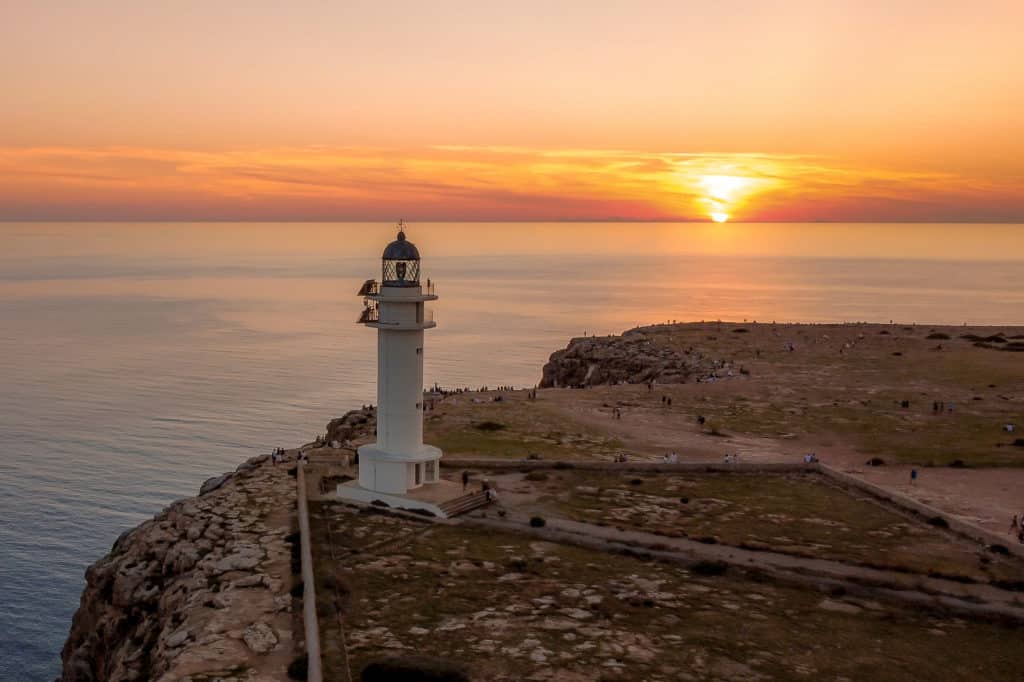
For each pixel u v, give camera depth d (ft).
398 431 182.50
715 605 131.95
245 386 624.18
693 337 468.34
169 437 477.36
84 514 353.31
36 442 465.06
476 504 181.98
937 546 160.86
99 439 472.44
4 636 253.65
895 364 384.06
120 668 123.44
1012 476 215.92
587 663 109.50
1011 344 428.56
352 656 109.40
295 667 104.99
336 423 302.04
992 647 119.65
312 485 195.00
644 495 196.34
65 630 258.98
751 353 417.90
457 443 241.35
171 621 127.13
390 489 181.37
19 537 326.44
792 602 134.51
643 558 152.35
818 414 290.76
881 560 151.74
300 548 150.92
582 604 130.21
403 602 128.77
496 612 125.90
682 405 306.14
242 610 124.47
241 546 151.64
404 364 180.55
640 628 121.90
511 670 106.63
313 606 121.60
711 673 108.27
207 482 224.53
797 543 161.48
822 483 211.82
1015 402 303.48
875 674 110.01
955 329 496.64
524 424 270.05
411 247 178.50
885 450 245.45
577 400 314.76
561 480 207.92
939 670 111.96
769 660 112.78
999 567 149.07
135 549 165.27
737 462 225.35
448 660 106.22
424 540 158.20
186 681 102.53
